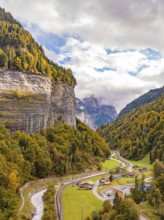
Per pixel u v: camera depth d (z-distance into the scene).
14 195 120.06
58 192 141.38
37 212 117.38
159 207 100.31
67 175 177.50
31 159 160.38
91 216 103.88
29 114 187.00
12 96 180.00
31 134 182.25
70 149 197.12
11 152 145.25
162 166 143.75
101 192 141.62
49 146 184.62
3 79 178.75
